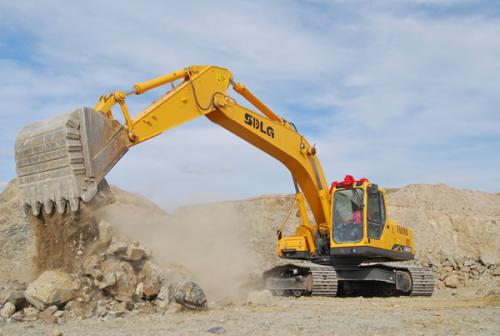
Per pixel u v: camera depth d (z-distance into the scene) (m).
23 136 10.02
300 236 15.91
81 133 9.70
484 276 21.08
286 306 11.42
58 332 7.30
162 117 11.55
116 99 10.53
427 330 8.23
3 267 13.67
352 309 11.15
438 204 36.25
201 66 12.81
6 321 8.55
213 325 8.33
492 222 34.31
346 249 14.66
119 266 9.69
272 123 14.49
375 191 15.16
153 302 9.89
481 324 8.93
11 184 21.47
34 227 10.04
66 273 9.41
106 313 9.11
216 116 13.23
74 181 9.42
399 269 15.88
